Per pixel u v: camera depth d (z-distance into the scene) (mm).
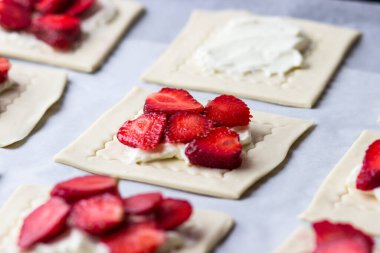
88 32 571
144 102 502
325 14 593
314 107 505
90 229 390
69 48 557
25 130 487
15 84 522
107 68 543
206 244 408
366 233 416
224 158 449
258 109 503
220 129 454
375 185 433
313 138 481
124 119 490
